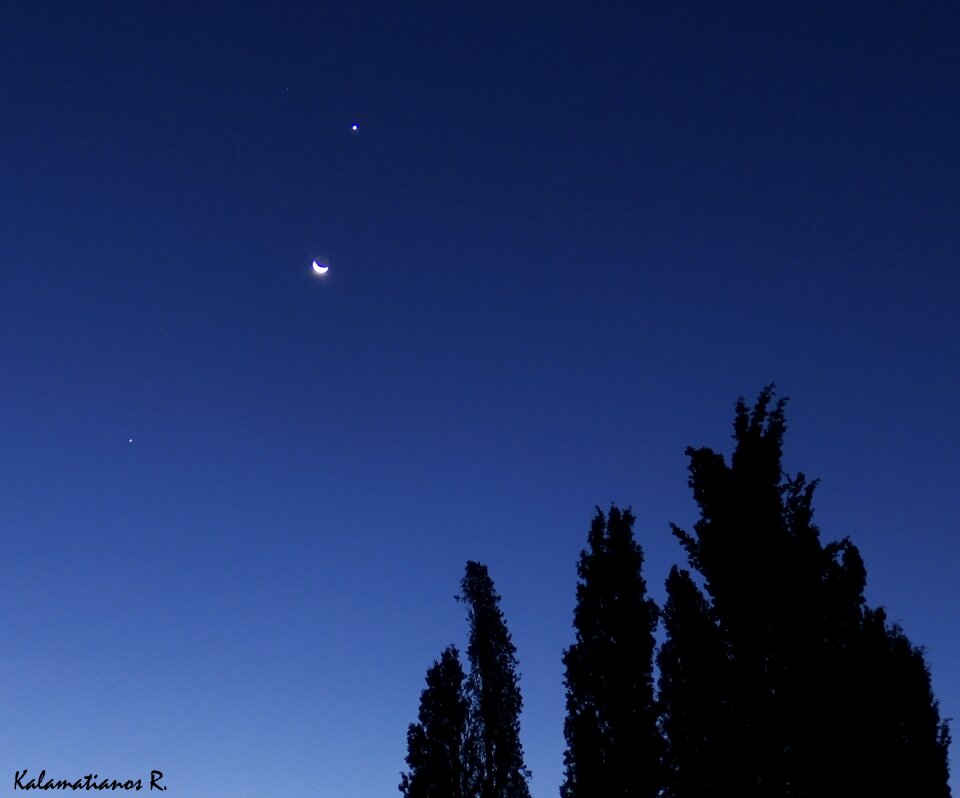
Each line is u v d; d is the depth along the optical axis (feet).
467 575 114.73
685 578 70.08
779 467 65.77
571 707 82.94
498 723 104.99
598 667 82.33
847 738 58.13
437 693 107.76
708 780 61.87
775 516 63.72
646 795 75.87
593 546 89.10
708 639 63.82
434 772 102.83
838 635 61.16
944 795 65.77
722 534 63.98
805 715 58.49
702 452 67.46
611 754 78.18
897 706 66.54
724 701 61.87
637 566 86.89
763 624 61.11
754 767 59.00
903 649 70.54
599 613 84.94
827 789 57.00
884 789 59.06
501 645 109.81
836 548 63.67
